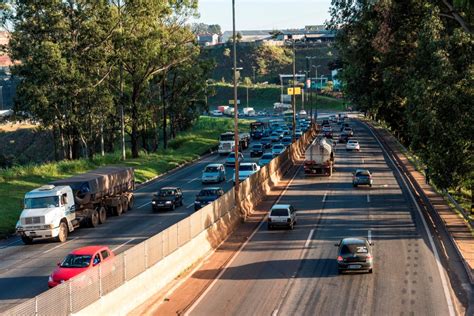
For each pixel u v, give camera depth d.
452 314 24.83
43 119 77.75
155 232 42.44
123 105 87.00
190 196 59.72
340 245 31.95
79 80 74.31
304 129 129.88
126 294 25.47
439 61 44.06
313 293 28.00
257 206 52.59
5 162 99.75
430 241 38.16
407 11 56.69
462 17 42.59
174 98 113.75
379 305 26.08
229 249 37.47
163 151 97.31
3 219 46.56
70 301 21.34
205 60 114.62
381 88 76.81
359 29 66.81
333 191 59.84
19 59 77.00
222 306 26.28
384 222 44.44
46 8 74.94
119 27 79.00
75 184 45.00
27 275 32.12
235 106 46.66
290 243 38.69
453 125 43.62
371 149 102.50
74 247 38.91
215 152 104.56
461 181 45.25
